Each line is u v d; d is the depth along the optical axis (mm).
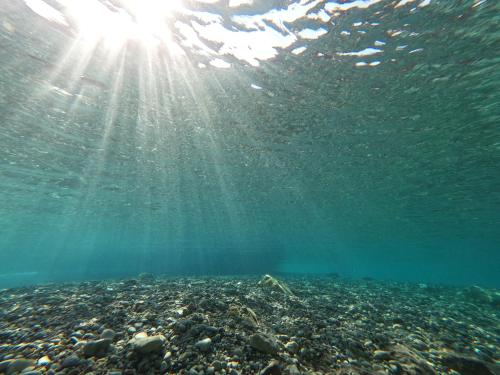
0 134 1687
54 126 1622
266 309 927
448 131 1587
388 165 2143
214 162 2238
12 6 891
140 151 2006
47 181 2621
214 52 1117
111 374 425
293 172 2436
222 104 1449
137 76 1240
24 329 611
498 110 1354
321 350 612
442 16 897
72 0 883
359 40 1010
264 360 511
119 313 723
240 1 901
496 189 2473
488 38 955
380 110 1438
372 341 725
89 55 1111
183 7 923
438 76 1166
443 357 675
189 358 485
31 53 1084
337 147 1900
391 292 2045
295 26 981
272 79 1251
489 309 1591
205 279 2049
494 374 630
